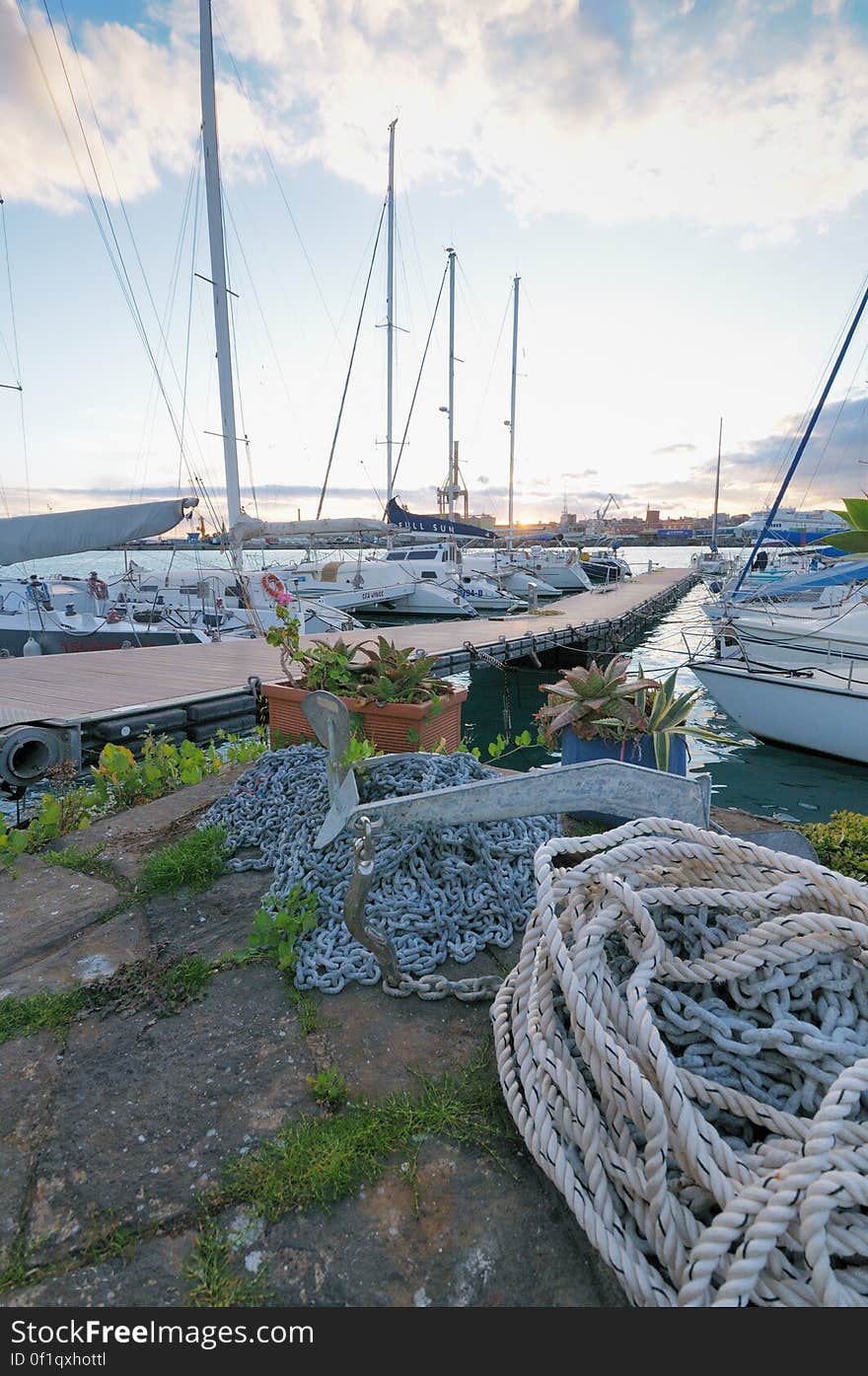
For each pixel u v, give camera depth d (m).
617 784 1.84
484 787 1.72
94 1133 1.44
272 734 4.10
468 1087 1.56
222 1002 1.89
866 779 7.83
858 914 1.43
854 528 5.54
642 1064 1.26
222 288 14.62
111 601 15.70
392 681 3.92
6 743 4.98
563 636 15.00
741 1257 0.97
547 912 1.47
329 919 2.15
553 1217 1.25
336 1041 1.72
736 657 9.27
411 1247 1.20
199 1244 1.21
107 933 2.26
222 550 15.52
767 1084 1.33
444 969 2.05
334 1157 1.36
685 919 1.62
